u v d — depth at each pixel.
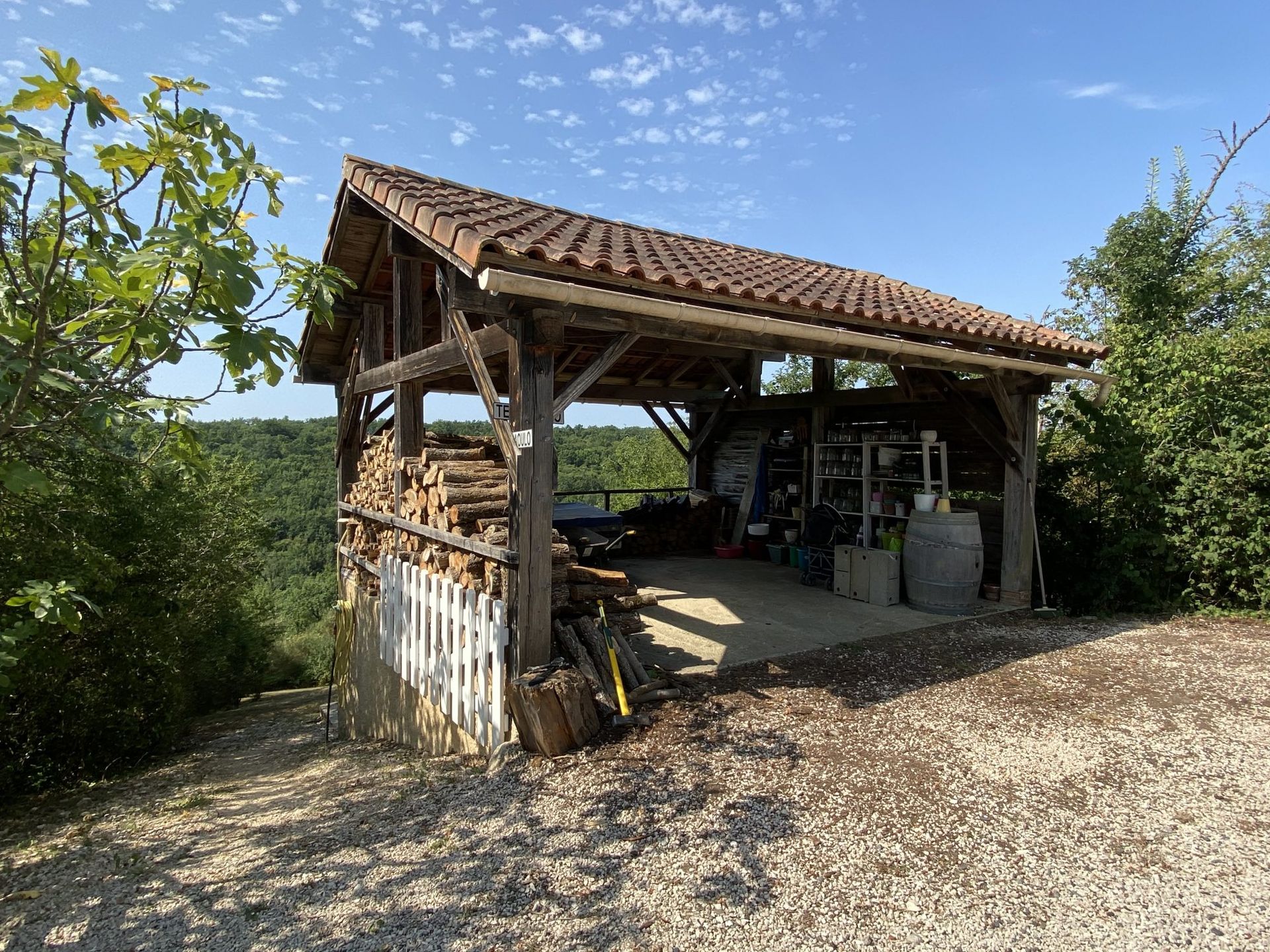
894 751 3.38
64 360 2.43
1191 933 2.09
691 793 2.97
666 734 3.60
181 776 5.82
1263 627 5.81
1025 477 6.50
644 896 2.29
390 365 6.02
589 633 4.21
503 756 3.51
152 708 7.45
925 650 5.14
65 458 6.07
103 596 6.80
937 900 2.25
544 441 3.69
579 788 3.09
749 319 3.83
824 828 2.69
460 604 4.41
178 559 8.55
